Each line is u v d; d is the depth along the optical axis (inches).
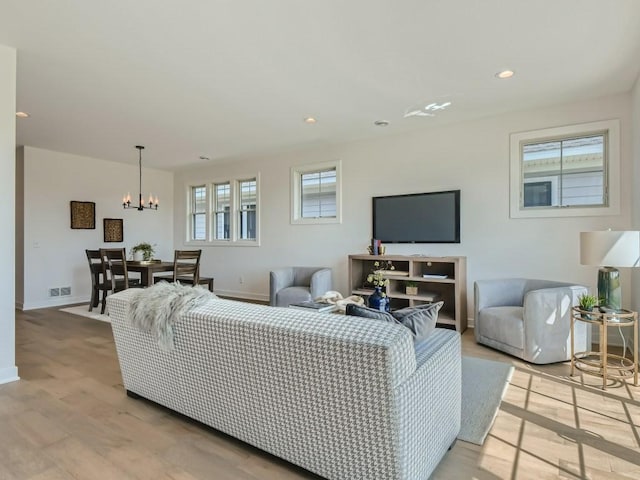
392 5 92.0
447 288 191.0
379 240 202.2
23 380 113.7
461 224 184.7
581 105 157.0
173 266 219.8
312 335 61.3
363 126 189.8
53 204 237.9
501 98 153.9
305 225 237.6
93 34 104.3
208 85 138.6
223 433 82.4
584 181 159.9
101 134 200.8
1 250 113.2
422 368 62.6
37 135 201.9
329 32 104.0
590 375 117.4
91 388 107.5
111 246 267.1
